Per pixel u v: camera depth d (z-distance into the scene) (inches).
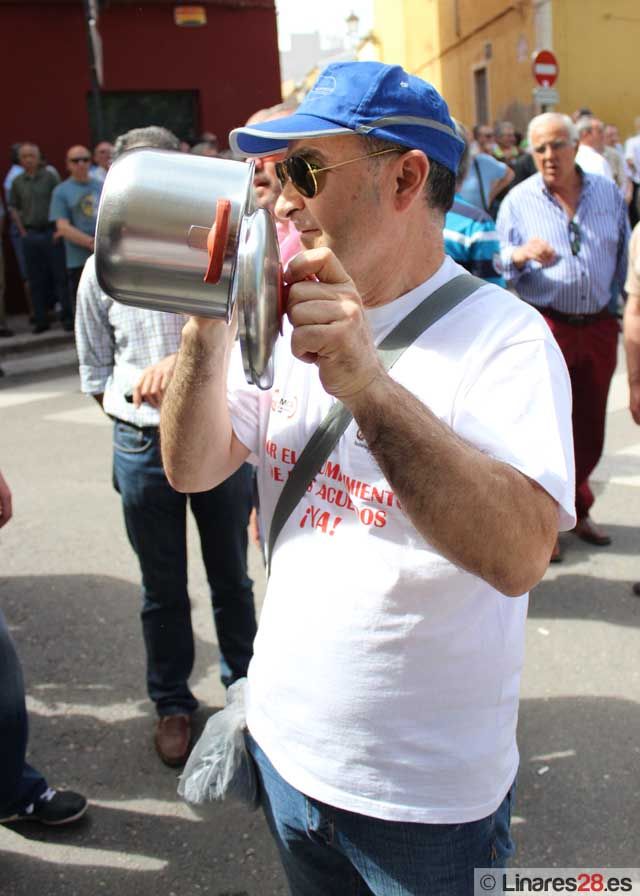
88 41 409.7
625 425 241.6
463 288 55.8
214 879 98.4
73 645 145.3
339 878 61.2
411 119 53.4
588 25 657.0
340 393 46.0
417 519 47.1
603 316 165.3
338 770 55.1
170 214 45.0
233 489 114.3
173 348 110.7
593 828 102.3
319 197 54.6
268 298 44.4
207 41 496.7
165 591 117.2
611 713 122.4
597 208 162.4
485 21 747.4
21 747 96.3
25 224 405.7
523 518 47.5
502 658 55.6
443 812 54.4
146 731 123.4
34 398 312.3
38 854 102.0
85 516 198.5
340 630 54.3
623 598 153.3
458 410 52.1
